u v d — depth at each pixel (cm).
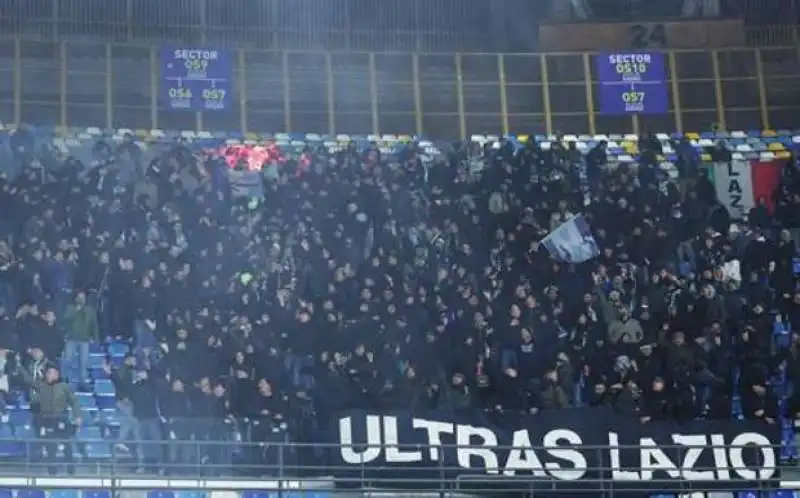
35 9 6291
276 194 5191
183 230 5053
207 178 5238
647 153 5431
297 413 4319
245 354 4347
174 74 6034
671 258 5116
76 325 4584
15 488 3994
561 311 4806
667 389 4428
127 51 6109
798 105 6347
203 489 4072
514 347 4488
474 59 6316
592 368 4484
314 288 4794
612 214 5216
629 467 4369
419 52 6394
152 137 5941
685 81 6344
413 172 5438
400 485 4291
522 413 4375
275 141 6034
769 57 6391
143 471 4266
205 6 6444
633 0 6444
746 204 5700
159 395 4234
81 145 5784
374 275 4775
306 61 6225
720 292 4859
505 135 6238
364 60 6269
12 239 4975
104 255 4716
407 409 4359
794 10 6562
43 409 4203
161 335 4569
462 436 4350
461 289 4644
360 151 5653
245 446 4259
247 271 4775
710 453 4406
